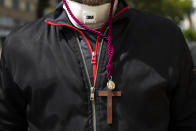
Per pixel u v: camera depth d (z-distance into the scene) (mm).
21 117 885
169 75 793
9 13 14352
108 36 802
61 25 828
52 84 785
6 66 837
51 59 801
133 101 772
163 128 796
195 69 911
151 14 924
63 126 776
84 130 764
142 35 828
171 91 823
